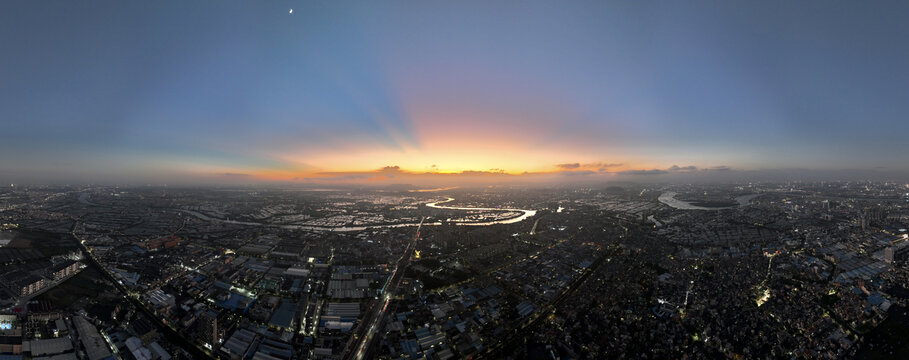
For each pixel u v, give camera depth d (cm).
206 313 14800
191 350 12650
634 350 12669
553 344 13100
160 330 13775
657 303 16150
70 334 12600
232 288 17788
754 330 13700
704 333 13525
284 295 17388
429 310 15600
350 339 13350
